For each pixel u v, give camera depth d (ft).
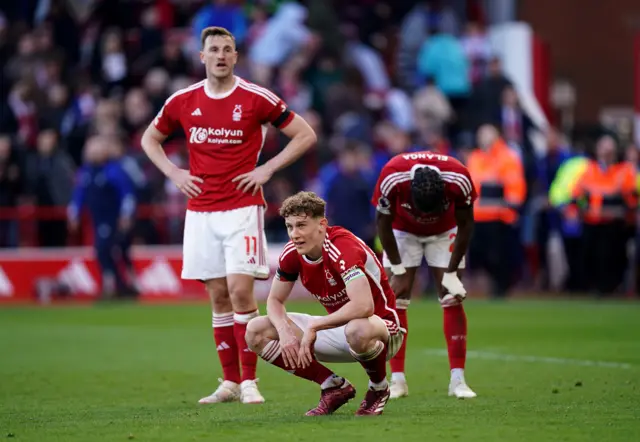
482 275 260.21
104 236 217.77
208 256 97.71
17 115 231.50
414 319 179.11
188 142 98.27
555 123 316.40
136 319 186.70
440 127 254.88
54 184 225.56
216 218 97.35
